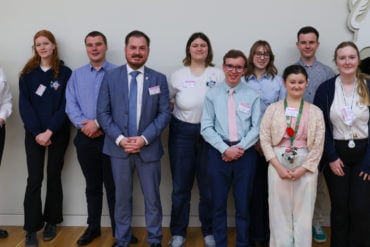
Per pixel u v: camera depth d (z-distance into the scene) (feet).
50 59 10.73
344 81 8.57
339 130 8.55
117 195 9.48
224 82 9.32
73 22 11.28
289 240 8.62
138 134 9.25
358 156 8.45
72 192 11.75
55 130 10.36
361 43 10.87
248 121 9.05
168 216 11.73
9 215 11.85
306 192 8.43
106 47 10.56
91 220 10.64
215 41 11.18
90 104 10.19
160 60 11.29
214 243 10.07
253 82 9.75
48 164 10.77
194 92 9.73
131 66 9.25
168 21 11.19
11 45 11.41
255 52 9.62
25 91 10.53
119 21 11.23
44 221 11.04
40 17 11.30
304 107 8.57
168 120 9.46
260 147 9.45
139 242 10.68
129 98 9.22
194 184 11.61
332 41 11.04
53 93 10.54
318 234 10.66
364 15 10.80
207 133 9.00
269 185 8.73
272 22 11.06
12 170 11.80
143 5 11.18
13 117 11.68
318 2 10.96
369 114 8.37
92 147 10.20
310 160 8.32
